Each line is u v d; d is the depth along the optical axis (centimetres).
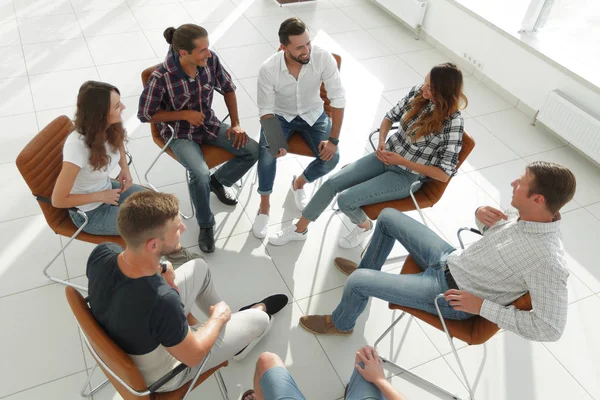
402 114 263
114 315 152
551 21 400
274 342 246
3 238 282
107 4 518
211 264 279
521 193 175
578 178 363
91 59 436
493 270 187
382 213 234
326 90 279
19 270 267
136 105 390
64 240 285
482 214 209
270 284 272
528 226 177
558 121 379
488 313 181
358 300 221
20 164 208
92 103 201
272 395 173
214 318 180
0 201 303
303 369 236
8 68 415
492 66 440
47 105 381
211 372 189
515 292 186
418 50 493
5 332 239
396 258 293
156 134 284
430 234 225
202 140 284
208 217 277
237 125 290
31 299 254
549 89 391
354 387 189
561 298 170
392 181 255
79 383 223
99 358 163
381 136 265
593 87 355
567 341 260
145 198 149
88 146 209
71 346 237
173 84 255
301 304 264
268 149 286
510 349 254
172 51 253
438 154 246
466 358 248
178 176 334
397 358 245
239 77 430
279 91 279
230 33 489
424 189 262
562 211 337
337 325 239
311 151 290
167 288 154
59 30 470
